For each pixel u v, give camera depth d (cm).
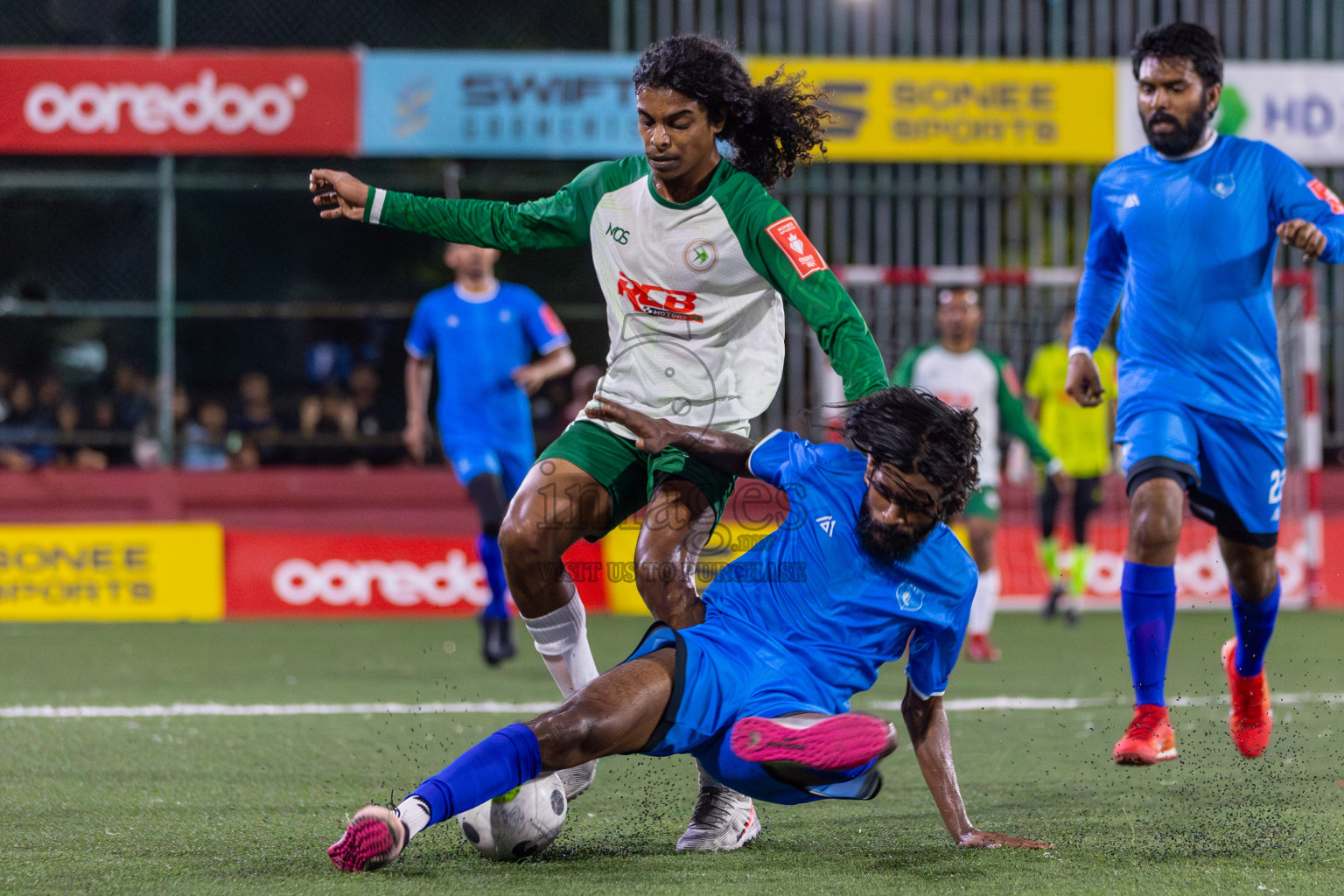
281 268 3019
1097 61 2177
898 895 605
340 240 3042
